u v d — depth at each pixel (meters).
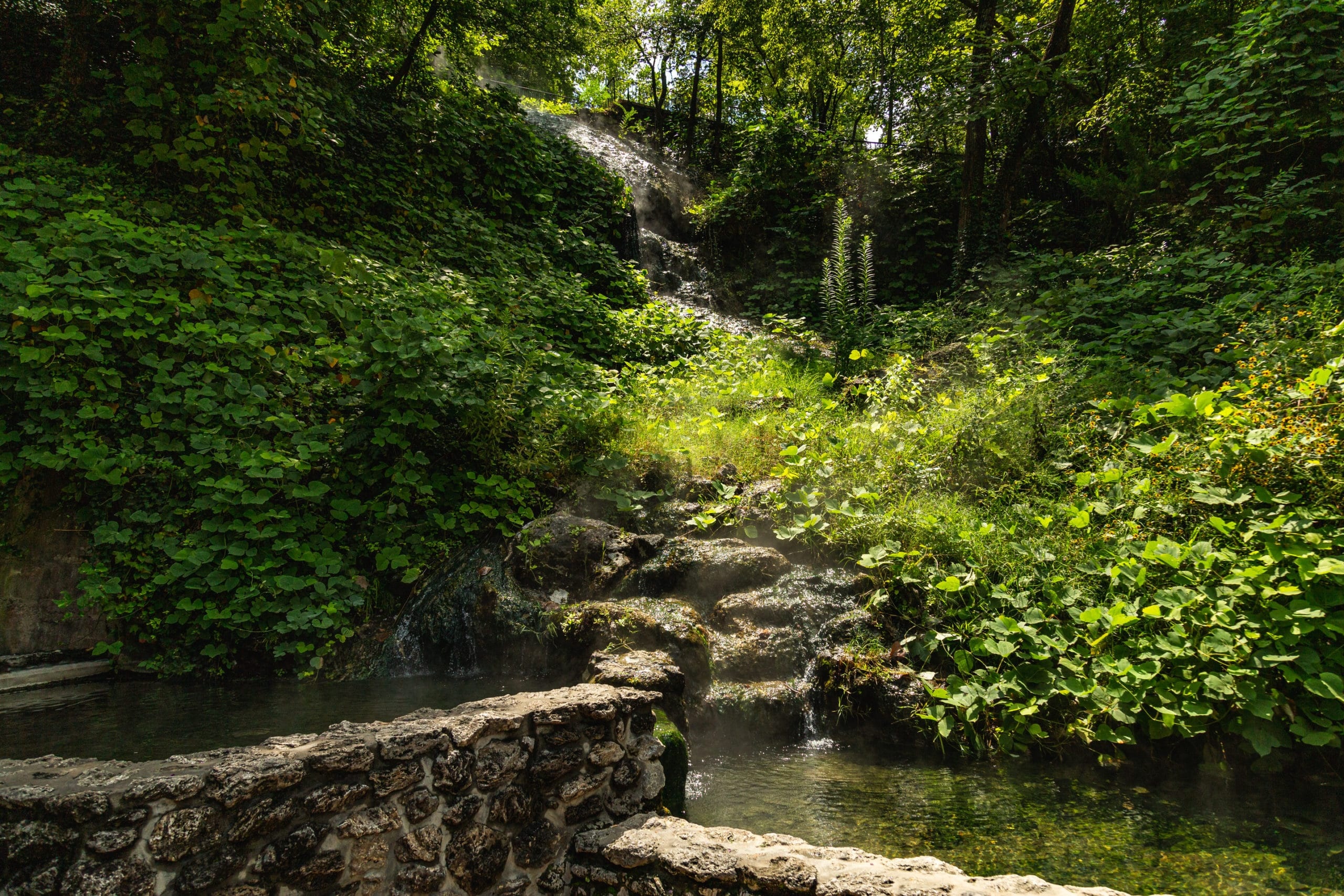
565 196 11.67
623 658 3.47
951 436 5.30
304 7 7.04
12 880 1.60
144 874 1.60
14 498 4.29
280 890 1.78
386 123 9.20
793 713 3.83
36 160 5.85
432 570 4.84
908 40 14.13
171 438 4.49
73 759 1.89
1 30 7.06
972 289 9.60
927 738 3.63
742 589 4.50
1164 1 11.33
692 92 20.66
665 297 11.73
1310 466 3.62
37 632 4.22
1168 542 3.64
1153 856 2.54
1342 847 2.59
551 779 2.34
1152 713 3.33
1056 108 12.19
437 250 8.23
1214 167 7.48
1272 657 3.12
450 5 10.05
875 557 4.29
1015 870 2.45
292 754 1.86
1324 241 6.86
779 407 6.71
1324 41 6.93
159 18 6.01
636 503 5.29
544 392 5.54
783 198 14.25
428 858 2.02
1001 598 3.89
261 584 4.34
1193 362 5.78
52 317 4.39
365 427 4.97
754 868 1.90
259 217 6.49
